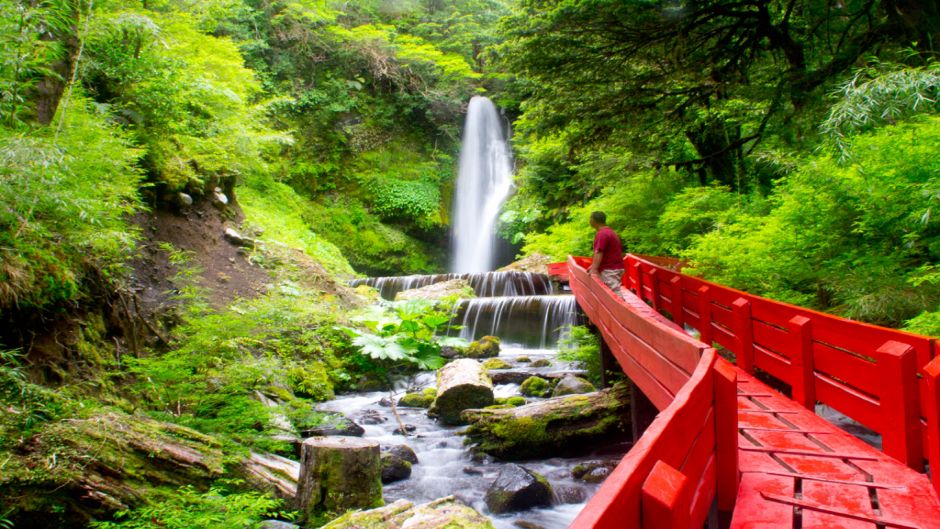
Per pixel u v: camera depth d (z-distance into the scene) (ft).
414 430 28.73
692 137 52.65
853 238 24.30
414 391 36.42
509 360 42.80
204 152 48.34
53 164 18.43
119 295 27.20
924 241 20.80
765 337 19.21
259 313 30.99
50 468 14.61
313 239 69.10
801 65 36.47
